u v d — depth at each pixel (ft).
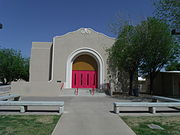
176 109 32.22
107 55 72.43
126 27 61.98
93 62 75.82
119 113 27.45
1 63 84.28
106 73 71.10
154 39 55.47
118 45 62.95
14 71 87.25
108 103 39.19
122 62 62.28
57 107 31.78
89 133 17.22
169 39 57.36
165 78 75.25
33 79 74.28
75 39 72.79
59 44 71.87
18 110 28.63
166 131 18.11
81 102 40.34
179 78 71.10
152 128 19.17
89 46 72.69
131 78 64.23
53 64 70.33
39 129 18.13
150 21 56.34
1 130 17.52
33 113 26.30
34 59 75.72
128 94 65.36
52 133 16.99
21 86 55.88
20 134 16.43
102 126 19.71
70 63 71.51
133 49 57.93
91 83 74.33
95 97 53.26
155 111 28.50
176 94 69.82
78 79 74.23
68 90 62.34
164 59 63.67
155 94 73.72
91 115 25.44
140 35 56.34
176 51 61.87
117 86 70.28
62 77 69.82
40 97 51.29
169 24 45.09
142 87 94.02
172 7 41.50
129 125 20.36
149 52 58.03
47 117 23.65
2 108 30.37
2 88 50.01
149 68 65.92
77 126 19.54
